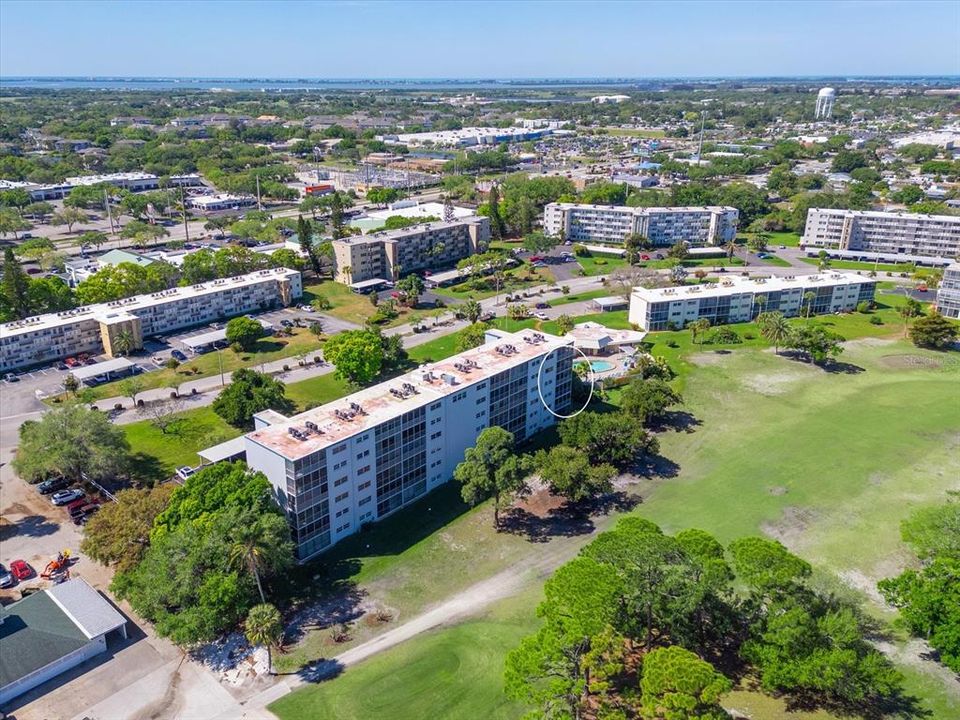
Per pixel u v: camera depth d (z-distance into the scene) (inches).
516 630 3860.7
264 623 3518.7
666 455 5713.6
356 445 4525.1
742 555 3614.7
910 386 6894.7
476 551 4552.2
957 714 3294.8
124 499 4419.3
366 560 4446.4
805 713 3299.7
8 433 5974.4
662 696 2918.3
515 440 5905.5
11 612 3747.5
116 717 3331.7
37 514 4918.8
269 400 6176.2
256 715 3341.5
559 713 2997.0
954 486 5187.0
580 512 4977.9
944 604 3516.2
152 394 6761.8
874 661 3208.7
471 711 3348.9
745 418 6304.1
